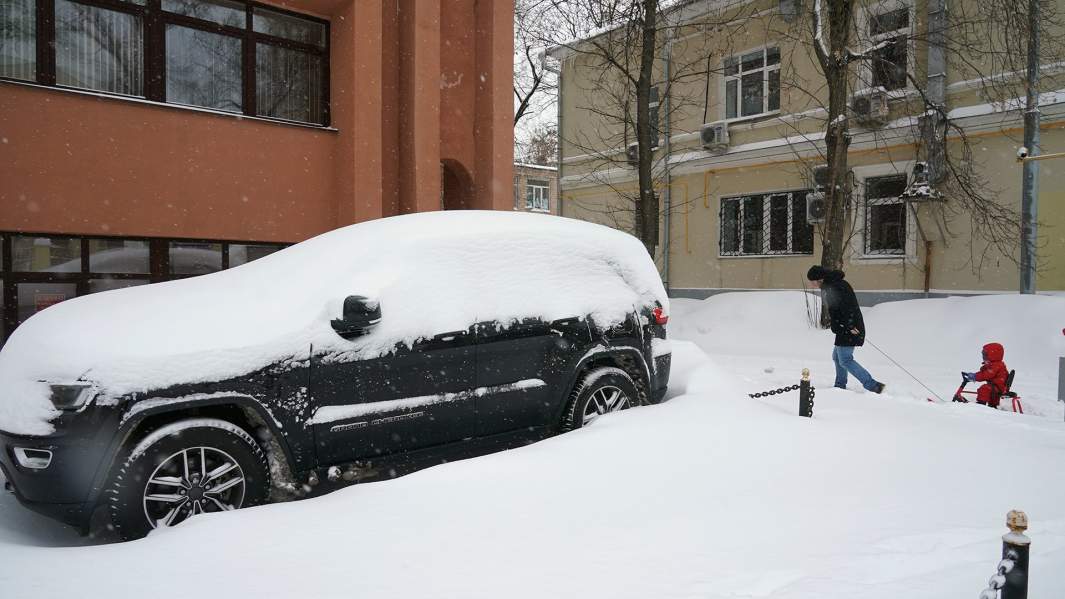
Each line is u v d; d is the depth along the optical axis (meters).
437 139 12.49
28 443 3.63
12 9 8.86
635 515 3.54
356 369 4.40
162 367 3.82
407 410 4.57
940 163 14.33
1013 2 12.38
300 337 4.23
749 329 15.01
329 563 2.95
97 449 3.64
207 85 10.53
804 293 15.70
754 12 18.14
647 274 6.07
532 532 3.30
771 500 3.80
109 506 3.66
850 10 13.68
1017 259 13.73
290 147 11.05
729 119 18.97
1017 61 13.48
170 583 2.79
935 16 14.51
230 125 10.42
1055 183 13.22
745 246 18.83
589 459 4.34
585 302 5.53
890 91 15.52
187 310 4.33
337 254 4.78
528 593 2.66
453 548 3.10
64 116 9.02
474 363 4.88
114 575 2.88
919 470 4.42
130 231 9.55
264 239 10.80
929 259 15.01
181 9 10.26
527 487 3.90
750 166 18.44
